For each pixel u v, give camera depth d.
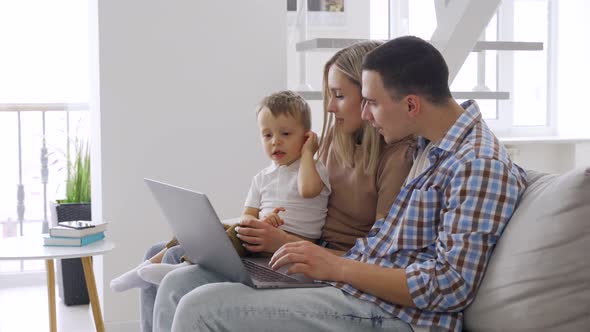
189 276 1.95
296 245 1.67
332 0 4.61
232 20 3.26
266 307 1.59
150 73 3.17
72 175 3.95
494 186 1.57
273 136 2.20
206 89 3.24
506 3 5.01
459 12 3.02
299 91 3.33
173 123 3.21
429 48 1.70
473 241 1.56
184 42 3.20
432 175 1.68
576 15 4.91
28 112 4.54
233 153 3.30
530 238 1.51
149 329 2.31
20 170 4.58
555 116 5.14
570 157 4.75
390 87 1.69
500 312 1.54
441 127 1.70
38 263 4.73
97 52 3.18
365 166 1.98
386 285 1.57
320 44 3.15
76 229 2.78
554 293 1.48
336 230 2.07
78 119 4.52
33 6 4.30
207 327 1.58
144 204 3.20
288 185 2.19
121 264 3.19
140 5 3.14
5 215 4.63
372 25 4.86
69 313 3.70
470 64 5.03
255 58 3.30
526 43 3.42
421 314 1.59
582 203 1.47
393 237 1.74
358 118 1.99
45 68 4.35
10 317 3.66
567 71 5.00
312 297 1.61
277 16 3.31
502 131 5.06
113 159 3.15
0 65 4.29
